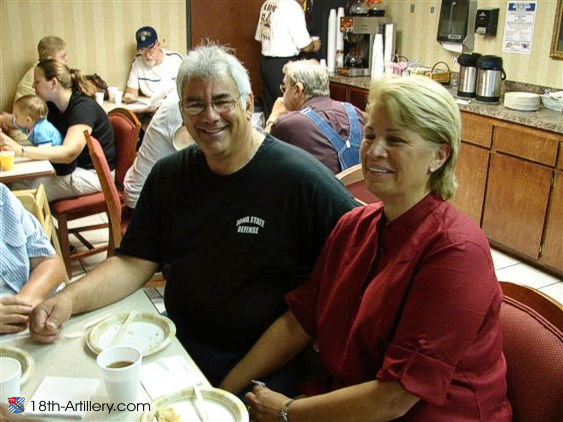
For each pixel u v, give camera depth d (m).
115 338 1.36
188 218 1.66
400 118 1.19
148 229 1.74
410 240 1.24
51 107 3.46
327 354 1.43
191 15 5.36
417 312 1.18
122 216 2.90
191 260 1.67
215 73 1.49
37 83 3.31
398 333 1.20
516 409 1.27
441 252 1.18
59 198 3.24
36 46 4.77
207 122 1.51
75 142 3.18
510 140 3.56
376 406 1.20
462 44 4.50
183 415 1.11
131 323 1.43
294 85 2.92
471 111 3.81
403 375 1.16
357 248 1.41
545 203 3.42
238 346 1.68
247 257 1.61
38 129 3.24
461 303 1.15
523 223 3.59
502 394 1.25
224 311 1.64
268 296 1.64
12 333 1.39
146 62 4.98
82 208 3.25
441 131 1.21
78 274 3.36
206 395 1.16
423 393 1.14
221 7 5.45
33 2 4.66
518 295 1.40
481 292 1.16
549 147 3.34
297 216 1.61
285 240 1.62
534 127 3.41
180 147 2.63
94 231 3.95
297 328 1.57
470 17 4.41
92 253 3.31
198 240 1.66
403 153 1.21
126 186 2.83
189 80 1.51
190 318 1.71
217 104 1.51
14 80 4.76
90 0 4.85
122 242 1.76
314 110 2.78
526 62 4.10
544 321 1.26
